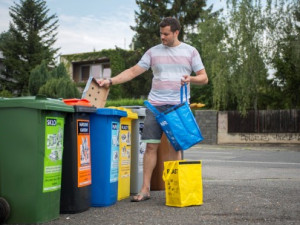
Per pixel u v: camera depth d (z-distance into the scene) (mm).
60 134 4496
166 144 6590
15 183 4152
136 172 6270
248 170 10250
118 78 5691
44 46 46094
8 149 4176
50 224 4164
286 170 10289
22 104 4137
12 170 4160
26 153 4145
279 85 29656
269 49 27234
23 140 4148
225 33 28281
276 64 28281
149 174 5695
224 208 4996
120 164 5711
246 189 6531
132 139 6273
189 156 15758
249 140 26219
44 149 4195
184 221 4309
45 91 26031
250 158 14742
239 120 26531
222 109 32531
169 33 5516
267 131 25766
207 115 27359
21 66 43875
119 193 5707
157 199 5746
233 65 27500
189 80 5367
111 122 5246
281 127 25406
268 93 30641
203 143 27438
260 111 26000
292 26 26688
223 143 26984
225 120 26953
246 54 26891
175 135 5262
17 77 43969
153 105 5613
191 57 5645
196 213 4711
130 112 5863
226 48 27891
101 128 5191
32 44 45000
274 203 5312
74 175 4664
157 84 5621
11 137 4176
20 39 45250
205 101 36906
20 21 45250
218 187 6773
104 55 44094
